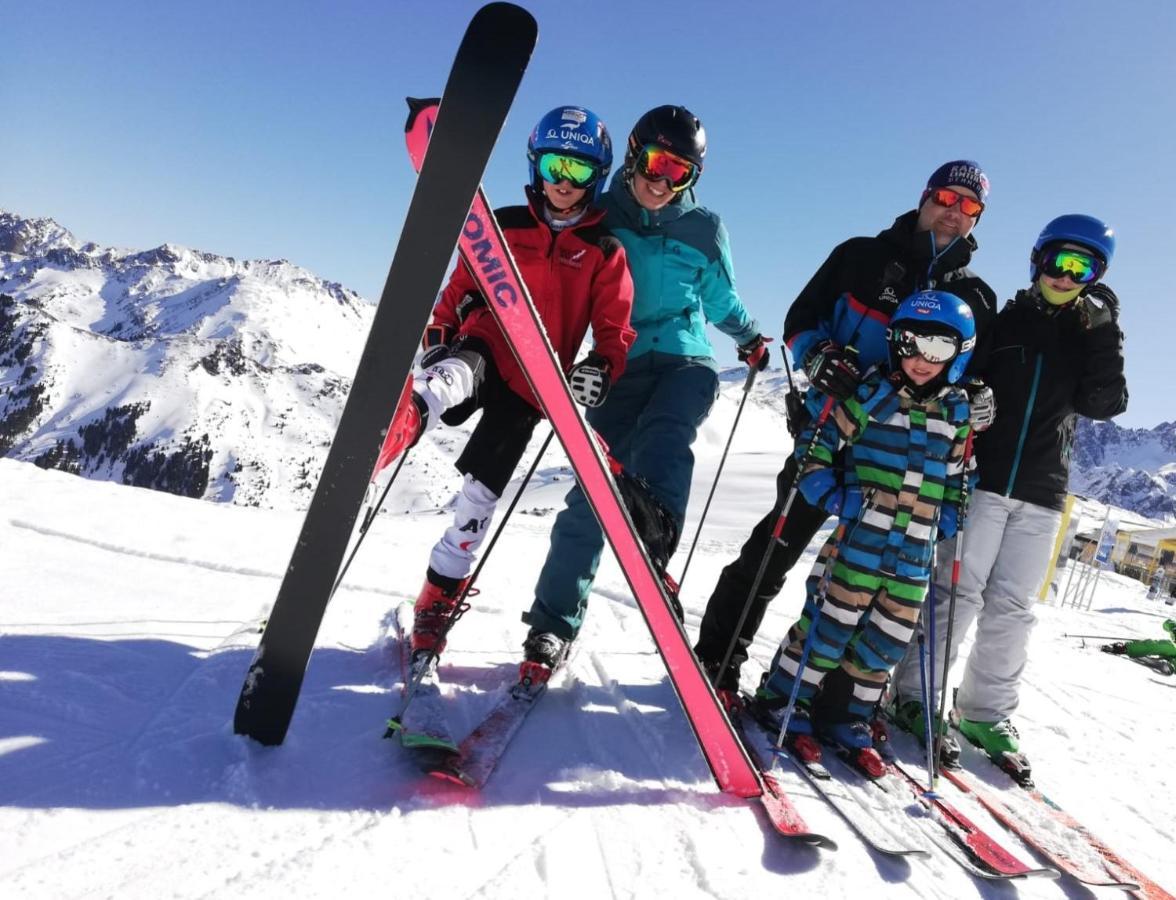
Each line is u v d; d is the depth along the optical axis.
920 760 2.82
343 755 2.06
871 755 2.54
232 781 1.83
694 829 2.01
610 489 2.04
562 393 1.99
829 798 2.31
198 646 2.66
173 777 1.82
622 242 2.96
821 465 2.63
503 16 1.77
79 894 1.41
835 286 3.04
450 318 2.71
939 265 2.88
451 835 1.81
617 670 3.12
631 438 3.02
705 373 2.96
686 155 2.75
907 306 2.57
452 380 2.25
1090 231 2.87
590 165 2.49
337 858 1.64
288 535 4.62
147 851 1.56
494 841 1.81
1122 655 7.09
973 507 3.00
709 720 2.18
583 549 2.83
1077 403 3.03
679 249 2.96
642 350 3.01
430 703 2.31
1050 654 5.94
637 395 3.05
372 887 1.57
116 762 1.85
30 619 2.66
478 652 3.04
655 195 2.85
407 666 2.58
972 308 2.92
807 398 2.84
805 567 9.46
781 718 2.68
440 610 2.62
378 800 1.89
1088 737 3.62
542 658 2.70
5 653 2.33
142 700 2.20
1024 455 2.97
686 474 2.76
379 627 3.15
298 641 1.94
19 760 1.79
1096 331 2.96
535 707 2.63
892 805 2.36
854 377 2.61
